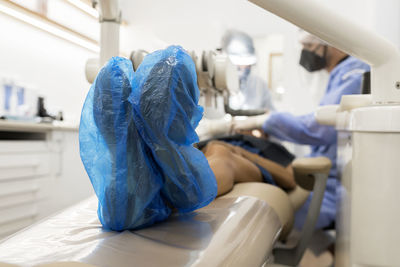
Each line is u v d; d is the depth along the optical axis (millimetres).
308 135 1215
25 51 1769
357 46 461
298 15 419
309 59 1370
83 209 504
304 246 891
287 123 1220
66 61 2053
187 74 400
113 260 302
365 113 436
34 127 1372
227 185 633
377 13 1685
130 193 393
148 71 396
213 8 1935
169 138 403
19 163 1359
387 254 424
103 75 396
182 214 481
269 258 546
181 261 307
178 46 418
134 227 405
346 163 525
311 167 841
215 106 936
